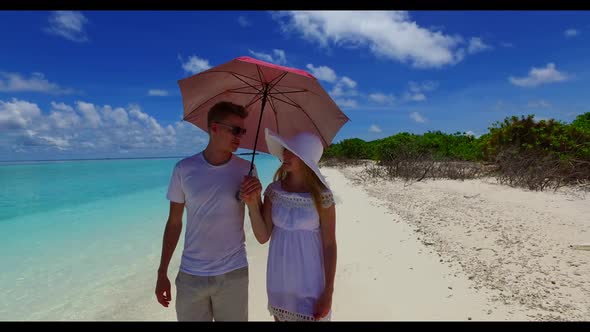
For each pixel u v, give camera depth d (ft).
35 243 22.94
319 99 8.48
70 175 104.27
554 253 18.13
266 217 8.05
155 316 12.78
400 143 68.54
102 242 23.09
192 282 7.62
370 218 28.02
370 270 16.79
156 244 22.53
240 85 8.81
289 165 7.61
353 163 120.37
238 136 7.59
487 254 18.47
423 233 22.84
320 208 7.41
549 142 48.03
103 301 14.06
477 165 59.41
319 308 7.34
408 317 12.39
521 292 14.05
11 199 46.37
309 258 7.45
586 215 25.77
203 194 7.53
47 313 13.05
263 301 13.93
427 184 49.11
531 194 36.19
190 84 8.67
